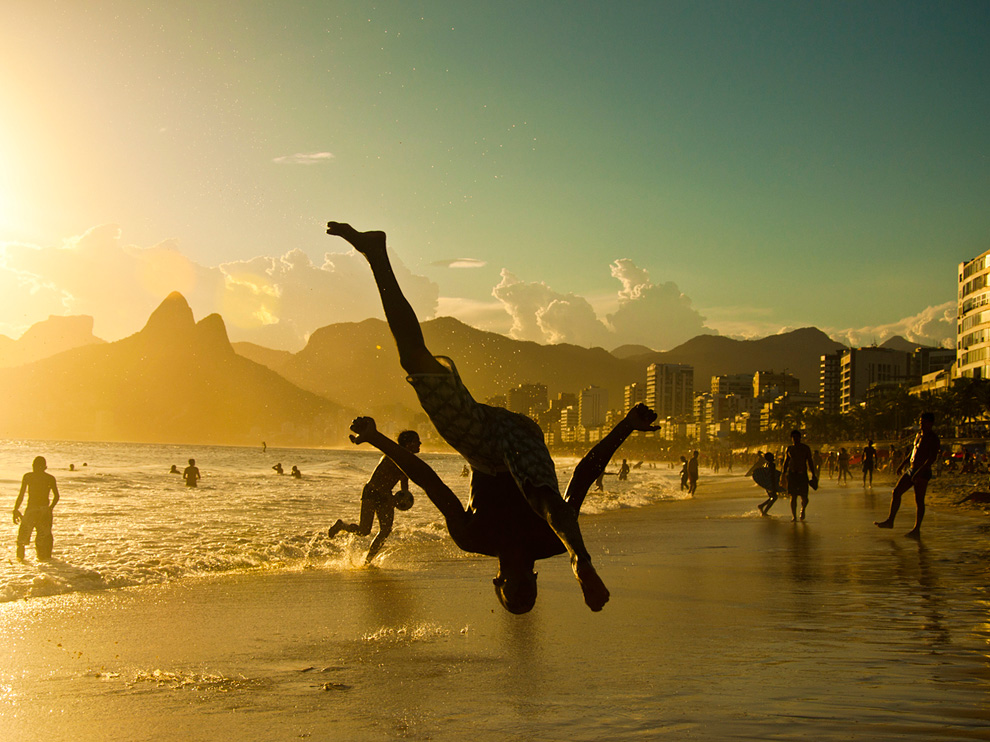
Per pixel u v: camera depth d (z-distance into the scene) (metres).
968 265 119.62
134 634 6.13
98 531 15.87
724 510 22.59
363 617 6.71
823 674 4.32
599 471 2.78
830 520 17.39
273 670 4.80
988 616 6.10
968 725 3.33
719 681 4.19
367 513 10.95
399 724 3.55
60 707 3.98
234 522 18.12
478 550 2.83
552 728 3.40
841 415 153.62
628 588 7.83
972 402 98.25
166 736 3.47
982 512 17.98
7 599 8.20
